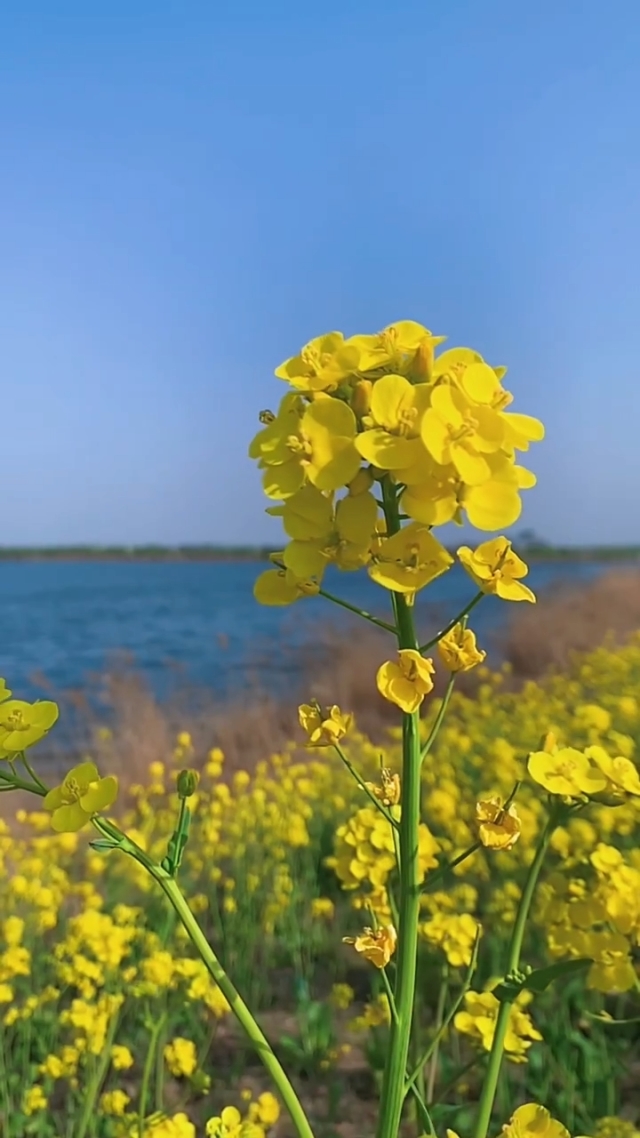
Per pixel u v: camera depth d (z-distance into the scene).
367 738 10.85
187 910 1.92
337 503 1.79
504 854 5.22
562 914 2.99
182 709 11.72
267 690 12.86
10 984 5.20
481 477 1.68
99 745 9.91
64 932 5.93
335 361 1.89
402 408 1.76
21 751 2.04
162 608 36.62
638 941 2.88
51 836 7.60
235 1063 4.80
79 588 50.66
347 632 14.38
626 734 8.04
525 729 8.52
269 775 10.25
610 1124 3.42
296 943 5.59
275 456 1.82
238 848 6.61
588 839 4.95
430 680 1.80
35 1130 4.05
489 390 1.81
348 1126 4.31
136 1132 3.36
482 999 3.38
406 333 1.95
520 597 1.83
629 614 16.59
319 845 7.03
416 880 1.88
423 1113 2.21
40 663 21.09
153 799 8.80
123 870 6.48
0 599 42.41
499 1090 4.08
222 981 1.91
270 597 1.90
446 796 5.70
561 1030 4.39
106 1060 4.15
